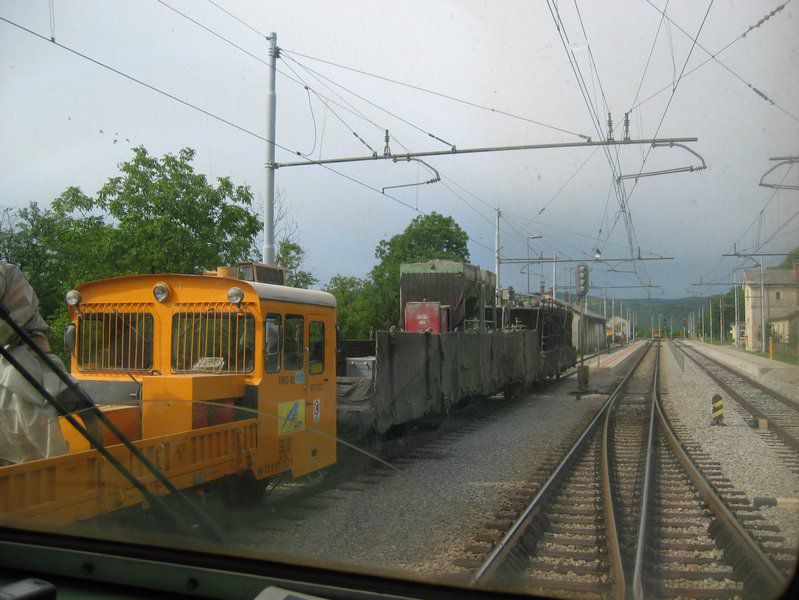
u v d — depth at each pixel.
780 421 13.44
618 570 4.73
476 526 5.73
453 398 13.78
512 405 18.36
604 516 6.63
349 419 9.51
